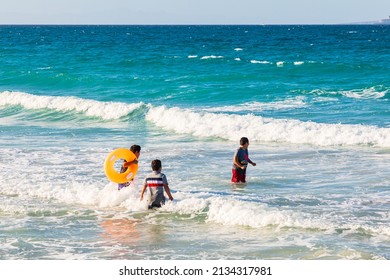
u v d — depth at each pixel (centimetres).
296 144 2247
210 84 4494
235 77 4866
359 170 1802
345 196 1502
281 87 4116
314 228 1229
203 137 2428
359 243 1137
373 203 1433
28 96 3472
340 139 2230
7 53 8562
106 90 4325
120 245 1169
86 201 1458
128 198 1449
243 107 3306
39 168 1830
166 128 2684
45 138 2448
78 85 4666
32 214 1377
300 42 12025
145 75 5212
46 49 9675
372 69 5269
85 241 1194
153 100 3741
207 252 1121
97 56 7706
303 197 1493
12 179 1667
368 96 3641
